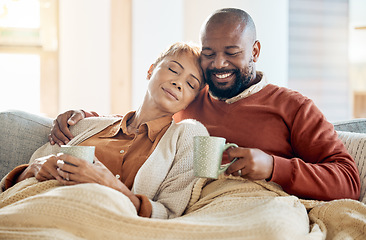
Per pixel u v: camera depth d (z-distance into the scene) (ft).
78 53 13.19
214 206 4.22
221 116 5.57
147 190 4.65
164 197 4.63
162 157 4.83
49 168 4.30
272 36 13.67
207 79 5.46
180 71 5.28
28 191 4.17
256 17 13.60
